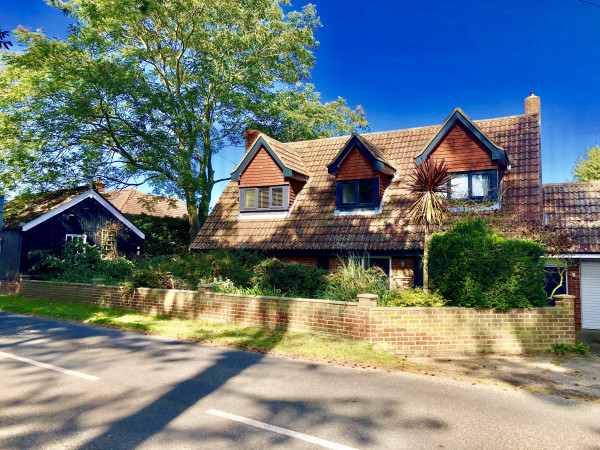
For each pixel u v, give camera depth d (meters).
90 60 19.84
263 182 18.14
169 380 7.09
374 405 6.04
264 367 8.05
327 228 16.08
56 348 9.36
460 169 14.84
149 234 24.58
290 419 5.46
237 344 9.91
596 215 14.83
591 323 14.30
